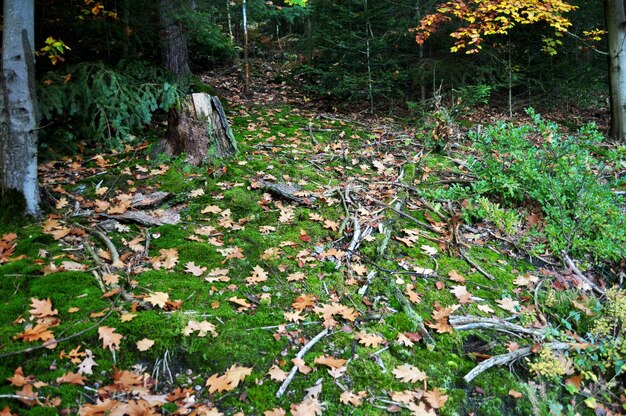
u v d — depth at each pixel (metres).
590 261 4.41
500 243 4.51
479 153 6.44
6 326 2.67
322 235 4.16
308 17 10.32
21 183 3.81
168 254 3.60
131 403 2.34
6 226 3.73
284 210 4.45
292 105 8.84
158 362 2.66
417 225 4.55
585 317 3.64
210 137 5.21
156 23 6.95
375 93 8.61
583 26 10.10
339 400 2.61
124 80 5.79
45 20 5.76
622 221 4.46
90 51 6.37
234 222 4.22
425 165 5.97
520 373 3.11
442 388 2.81
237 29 13.30
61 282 3.08
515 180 5.14
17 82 3.70
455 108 7.39
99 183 4.71
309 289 3.43
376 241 4.05
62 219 3.93
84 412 2.25
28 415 2.20
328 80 8.71
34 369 2.44
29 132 3.82
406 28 8.47
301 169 5.43
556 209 4.66
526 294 3.81
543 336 3.34
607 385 3.15
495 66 9.03
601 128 9.02
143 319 2.84
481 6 7.34
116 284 3.15
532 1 7.02
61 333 2.65
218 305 3.13
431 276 3.81
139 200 4.33
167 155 5.26
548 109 9.68
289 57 12.25
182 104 5.21
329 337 3.02
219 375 2.68
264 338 2.92
